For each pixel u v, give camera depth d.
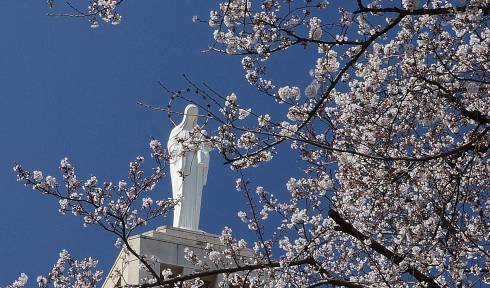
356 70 18.34
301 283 17.86
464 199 16.16
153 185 20.50
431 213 17.72
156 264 23.64
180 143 17.64
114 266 23.89
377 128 18.00
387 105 18.14
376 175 17.84
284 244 18.77
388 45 18.03
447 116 17.95
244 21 15.89
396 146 17.97
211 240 25.03
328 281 15.79
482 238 18.23
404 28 17.72
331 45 15.68
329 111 18.94
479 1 15.12
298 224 18.98
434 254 17.09
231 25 16.23
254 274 19.92
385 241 18.31
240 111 16.75
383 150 17.86
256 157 17.00
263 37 16.05
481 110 17.50
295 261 16.98
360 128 18.11
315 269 17.83
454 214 16.14
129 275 22.97
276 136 14.68
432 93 17.25
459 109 16.58
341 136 18.20
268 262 17.09
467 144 14.67
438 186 17.89
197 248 24.44
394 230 18.36
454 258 17.16
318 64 16.77
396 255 16.98
